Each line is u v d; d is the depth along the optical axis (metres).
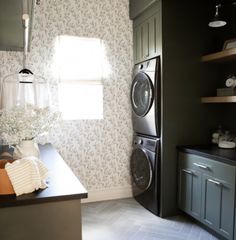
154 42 2.87
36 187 1.27
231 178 2.09
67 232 1.25
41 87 2.86
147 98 2.95
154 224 2.72
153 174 2.89
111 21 3.34
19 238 1.19
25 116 1.46
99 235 2.49
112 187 3.48
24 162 1.27
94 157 3.38
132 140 3.52
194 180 2.57
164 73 2.74
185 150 2.69
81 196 1.25
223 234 2.20
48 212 1.22
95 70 3.33
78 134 3.29
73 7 3.17
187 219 2.83
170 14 2.72
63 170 1.69
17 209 1.17
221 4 2.86
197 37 2.85
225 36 2.87
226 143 2.65
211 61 2.84
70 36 3.18
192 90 2.86
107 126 3.41
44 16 3.06
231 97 2.42
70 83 3.23
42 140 3.13
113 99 3.42
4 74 2.94
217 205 2.26
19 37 2.13
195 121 2.90
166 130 2.80
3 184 1.22
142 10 3.04
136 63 3.35
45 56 3.10
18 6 1.47
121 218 2.87
